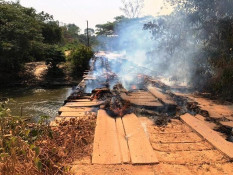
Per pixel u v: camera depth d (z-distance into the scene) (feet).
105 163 11.02
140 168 10.77
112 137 13.47
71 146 12.39
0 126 10.09
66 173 9.74
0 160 8.72
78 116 17.79
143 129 14.76
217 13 26.76
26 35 68.13
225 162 11.48
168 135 14.56
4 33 65.51
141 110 18.74
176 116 17.87
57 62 76.23
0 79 69.56
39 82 71.05
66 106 20.39
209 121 16.94
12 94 59.36
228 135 14.62
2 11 69.97
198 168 10.91
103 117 16.66
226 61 23.35
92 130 14.65
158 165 11.05
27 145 9.86
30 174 8.95
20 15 73.56
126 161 11.17
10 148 9.23
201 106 19.86
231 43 24.25
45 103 50.26
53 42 130.62
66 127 14.71
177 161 11.49
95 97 22.97
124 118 16.66
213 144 13.05
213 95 23.63
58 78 74.38
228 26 24.93
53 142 12.32
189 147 12.98
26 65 80.69
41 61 90.27
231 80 22.77
